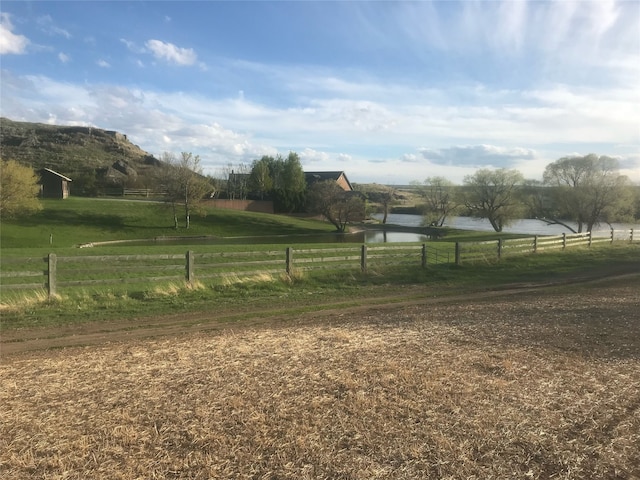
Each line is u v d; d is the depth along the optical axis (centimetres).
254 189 9269
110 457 351
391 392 475
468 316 913
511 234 5041
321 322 934
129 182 9056
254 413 427
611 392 474
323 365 571
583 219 4966
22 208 4853
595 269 2014
